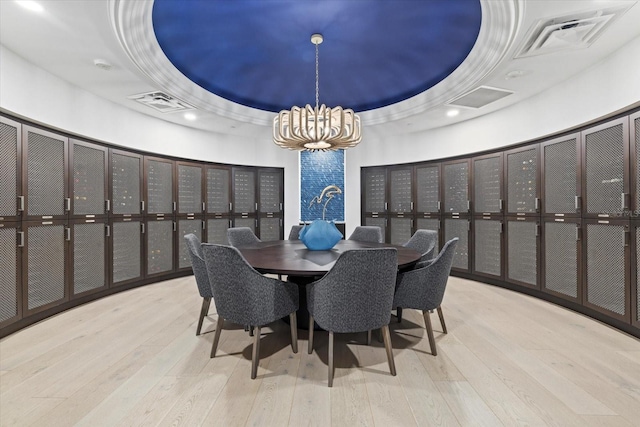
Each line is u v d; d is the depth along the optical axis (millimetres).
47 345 2303
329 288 1775
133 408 1559
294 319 2184
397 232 5285
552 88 3236
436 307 2344
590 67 2797
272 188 5637
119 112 3727
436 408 1562
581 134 3000
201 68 3193
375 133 5129
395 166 5301
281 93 3900
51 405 1582
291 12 2328
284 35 2635
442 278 2150
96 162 3520
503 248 4016
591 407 1564
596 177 2850
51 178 2984
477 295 3684
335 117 3035
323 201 5789
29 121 2734
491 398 1645
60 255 3076
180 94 3436
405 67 3215
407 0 2205
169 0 2139
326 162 5824
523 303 3363
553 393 1687
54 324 2742
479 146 4223
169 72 3059
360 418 1486
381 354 2168
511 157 3871
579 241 3029
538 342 2352
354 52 2922
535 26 2172
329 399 1639
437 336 2475
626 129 2561
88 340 2395
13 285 2580
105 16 2059
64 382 1796
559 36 2301
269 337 2490
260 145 5500
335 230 2986
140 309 3174
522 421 1464
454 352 2189
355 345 2320
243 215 5344
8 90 2459
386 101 4207
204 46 2770
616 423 1450
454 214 4617
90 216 3439
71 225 3203
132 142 3908
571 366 1983
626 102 2453
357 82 3590
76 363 2023
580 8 1985
